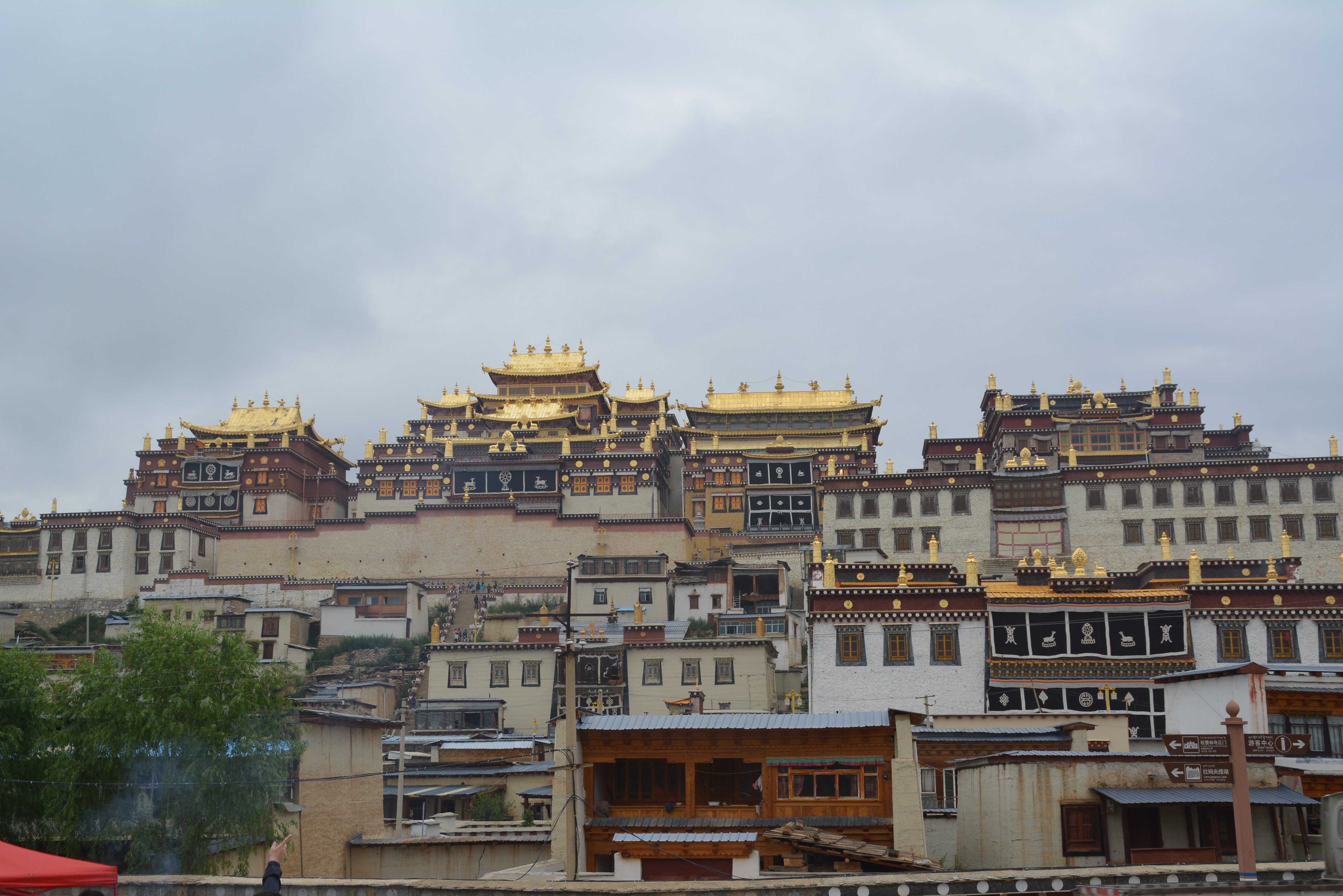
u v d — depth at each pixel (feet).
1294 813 122.31
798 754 130.82
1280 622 206.69
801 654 308.60
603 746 133.28
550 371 509.35
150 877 100.01
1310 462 326.24
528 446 456.45
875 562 286.46
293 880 98.84
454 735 259.60
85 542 393.70
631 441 451.53
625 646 273.54
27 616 390.01
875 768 129.29
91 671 133.49
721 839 114.83
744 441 456.86
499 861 149.89
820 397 469.57
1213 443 397.80
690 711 210.79
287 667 147.43
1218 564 228.84
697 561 393.70
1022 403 423.64
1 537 408.05
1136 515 332.80
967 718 191.01
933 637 208.95
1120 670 206.80
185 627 138.10
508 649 282.15
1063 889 93.71
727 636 289.12
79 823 126.00
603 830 129.49
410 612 352.90
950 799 144.36
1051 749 145.89
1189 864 106.01
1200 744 88.99
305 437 459.32
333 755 151.64
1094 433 388.37
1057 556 334.03
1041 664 207.10
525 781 197.36
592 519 394.93
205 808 125.80
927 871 115.85
